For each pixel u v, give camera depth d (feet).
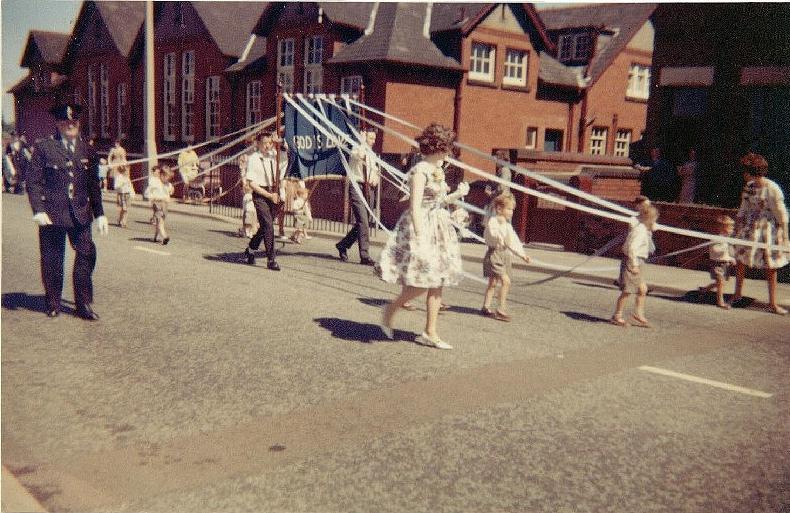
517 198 47.98
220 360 17.44
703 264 37.86
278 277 29.78
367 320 22.47
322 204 60.08
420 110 72.74
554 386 16.52
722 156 47.73
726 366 19.31
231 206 69.72
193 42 91.97
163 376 16.03
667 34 50.62
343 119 37.47
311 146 38.70
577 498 11.00
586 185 44.68
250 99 87.10
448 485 11.23
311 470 11.55
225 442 12.53
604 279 34.53
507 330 22.36
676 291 31.68
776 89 45.39
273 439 12.75
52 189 19.89
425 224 18.89
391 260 19.10
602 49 93.20
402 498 10.73
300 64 78.13
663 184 47.19
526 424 14.01
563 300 28.81
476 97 77.25
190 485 10.86
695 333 23.56
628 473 11.99
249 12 95.86
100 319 21.03
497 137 80.38
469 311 25.20
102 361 16.96
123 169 48.42
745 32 46.39
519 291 30.53
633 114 96.68
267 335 20.04
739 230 28.66
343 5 74.95
